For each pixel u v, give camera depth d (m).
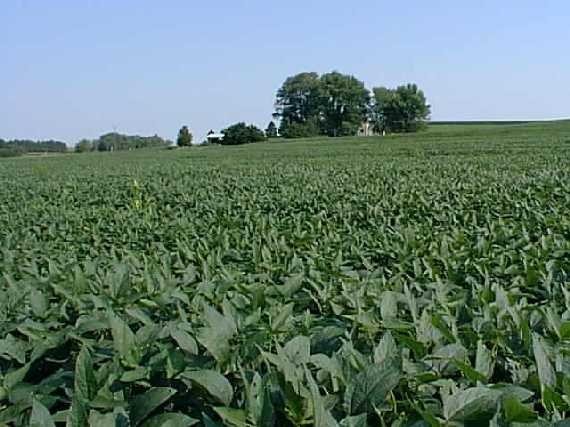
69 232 9.92
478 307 3.52
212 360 2.59
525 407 1.96
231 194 18.12
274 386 2.26
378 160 41.41
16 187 25.12
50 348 2.94
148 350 2.73
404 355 2.56
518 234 7.18
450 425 2.04
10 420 2.31
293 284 3.87
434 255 5.53
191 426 2.33
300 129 125.38
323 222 10.17
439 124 144.50
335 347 2.77
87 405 2.13
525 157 36.31
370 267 4.99
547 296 4.02
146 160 60.53
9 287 4.29
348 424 1.95
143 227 9.95
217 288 3.81
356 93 130.25
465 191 15.24
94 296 3.59
